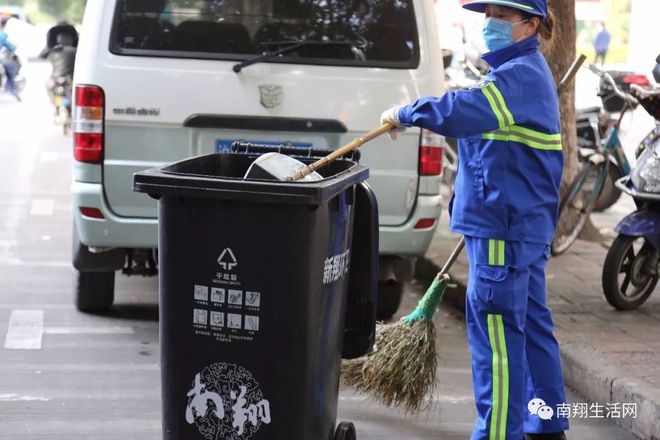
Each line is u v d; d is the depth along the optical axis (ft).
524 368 23.40
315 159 23.81
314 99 32.99
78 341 33.55
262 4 32.91
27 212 57.67
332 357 21.04
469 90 21.89
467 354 33.58
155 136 32.53
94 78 32.14
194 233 19.74
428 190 33.73
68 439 25.18
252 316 19.77
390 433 26.40
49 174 71.61
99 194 32.40
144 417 26.89
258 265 19.60
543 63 23.11
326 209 19.90
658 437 25.46
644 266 35.70
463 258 43.83
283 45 32.99
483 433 23.11
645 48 152.05
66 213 57.72
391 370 25.76
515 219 22.67
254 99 32.68
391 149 33.45
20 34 169.37
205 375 20.17
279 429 20.06
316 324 20.01
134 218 32.65
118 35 32.37
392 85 33.35
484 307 22.95
